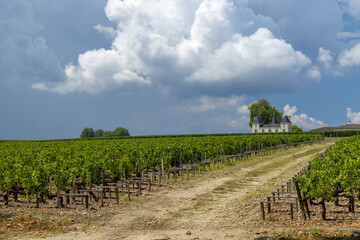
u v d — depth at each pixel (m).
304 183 10.16
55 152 23.33
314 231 8.50
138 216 11.62
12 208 12.91
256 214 11.09
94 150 23.95
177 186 18.08
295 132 73.75
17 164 16.09
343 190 10.55
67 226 10.32
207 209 12.48
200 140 36.91
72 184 15.16
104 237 9.11
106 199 14.97
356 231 8.43
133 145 27.91
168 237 8.95
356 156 14.36
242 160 29.95
